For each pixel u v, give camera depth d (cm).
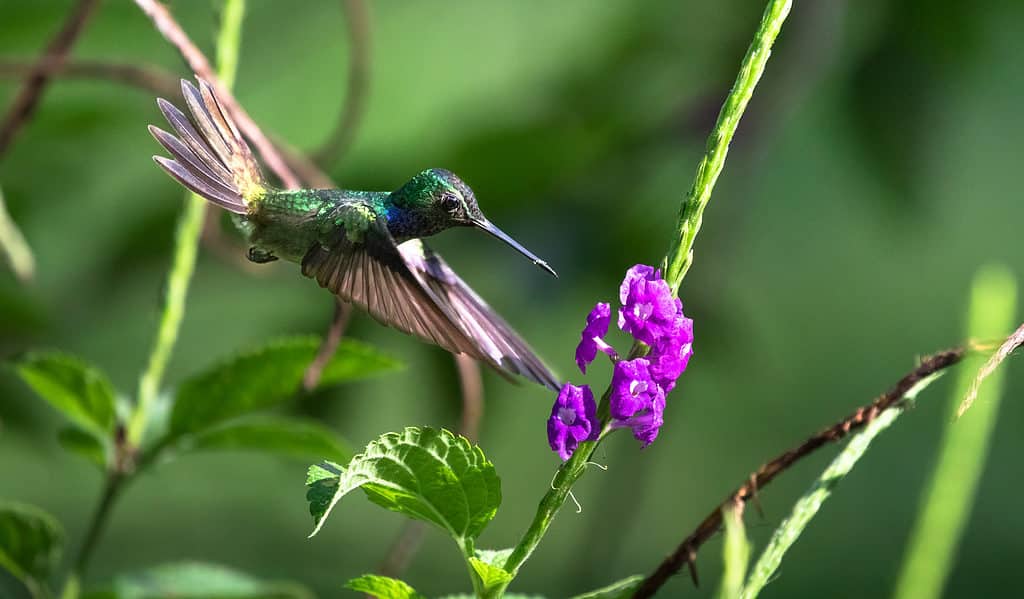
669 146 880
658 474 1492
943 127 878
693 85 891
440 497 345
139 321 920
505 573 337
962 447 288
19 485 1257
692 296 902
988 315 299
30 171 870
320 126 917
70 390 543
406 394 852
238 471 1276
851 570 1430
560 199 870
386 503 352
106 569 1214
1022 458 1493
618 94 892
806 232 1280
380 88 895
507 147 869
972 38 861
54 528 532
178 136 467
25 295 839
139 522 1259
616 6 907
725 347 905
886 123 876
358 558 1263
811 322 1587
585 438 325
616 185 872
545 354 1292
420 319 426
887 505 1511
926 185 885
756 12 885
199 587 550
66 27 611
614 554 895
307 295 839
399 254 445
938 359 351
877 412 353
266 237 470
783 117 879
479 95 905
